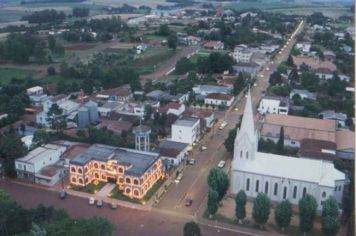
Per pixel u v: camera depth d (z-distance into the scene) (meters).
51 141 165.38
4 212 107.50
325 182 119.56
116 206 126.19
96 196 131.88
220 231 114.19
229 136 157.75
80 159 137.88
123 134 169.62
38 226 97.12
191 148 163.88
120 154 142.62
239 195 114.25
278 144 154.88
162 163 145.38
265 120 176.38
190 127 162.75
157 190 135.50
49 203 128.12
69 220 100.75
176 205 127.38
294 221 118.38
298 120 175.62
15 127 185.00
